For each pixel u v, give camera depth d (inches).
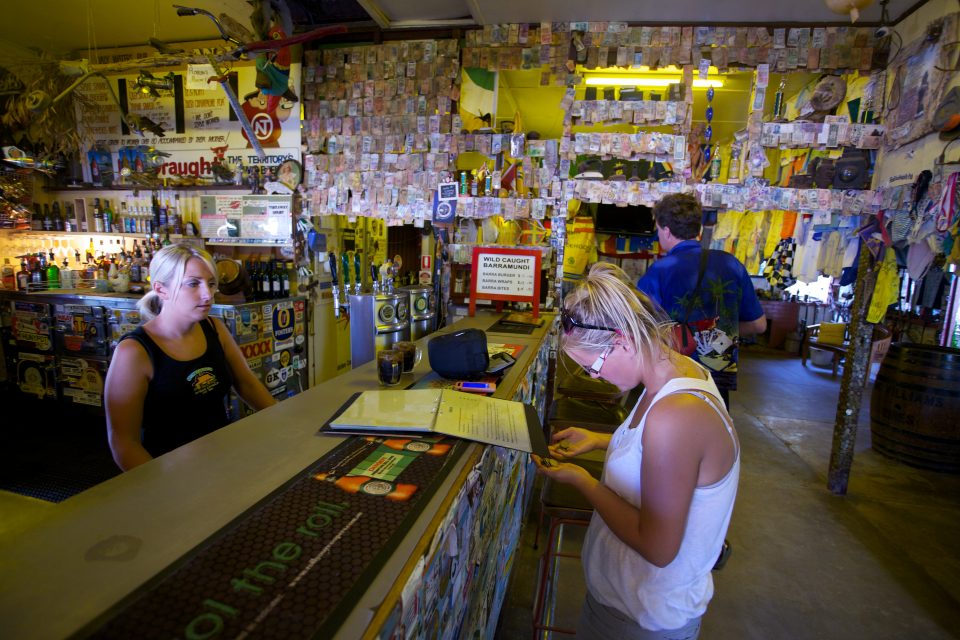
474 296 115.7
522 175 121.9
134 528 26.6
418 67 121.1
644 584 37.8
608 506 36.8
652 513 32.8
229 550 24.7
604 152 114.7
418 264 211.6
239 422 44.1
